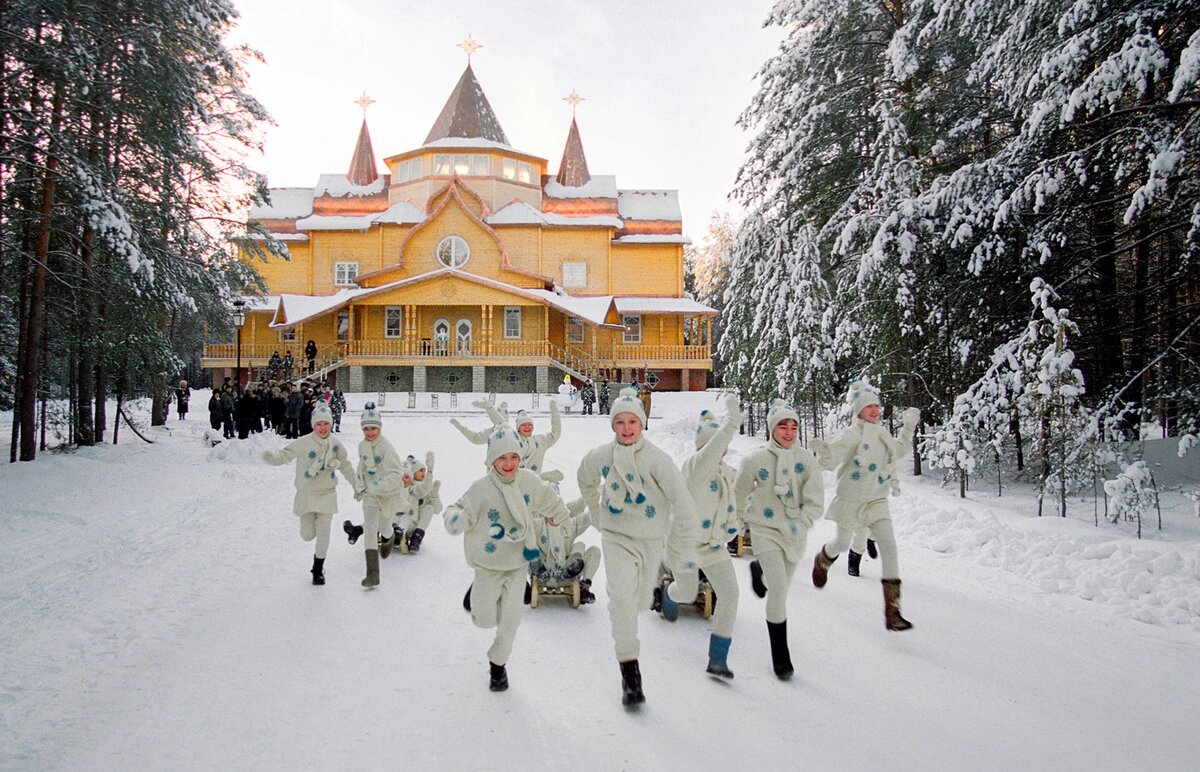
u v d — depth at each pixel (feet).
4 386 68.23
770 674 16.51
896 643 18.53
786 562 17.21
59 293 56.24
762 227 63.31
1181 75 28.53
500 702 14.97
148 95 48.65
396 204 177.17
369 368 158.71
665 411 126.52
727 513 16.99
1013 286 43.21
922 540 30.14
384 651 17.83
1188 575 22.47
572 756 12.69
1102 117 35.04
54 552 28.19
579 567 21.66
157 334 61.62
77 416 60.34
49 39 42.14
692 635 19.35
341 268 174.40
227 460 59.57
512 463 15.96
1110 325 43.60
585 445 69.97
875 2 53.16
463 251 166.09
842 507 21.50
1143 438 41.63
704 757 12.65
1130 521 31.53
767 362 58.85
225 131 69.97
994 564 26.48
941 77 50.62
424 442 74.18
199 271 63.21
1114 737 13.52
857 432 21.52
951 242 40.63
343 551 29.01
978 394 38.27
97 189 41.63
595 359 165.99
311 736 13.42
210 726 13.79
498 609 15.78
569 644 18.61
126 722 13.96
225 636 18.83
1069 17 33.42
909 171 46.50
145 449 62.85
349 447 70.54
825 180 60.34
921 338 48.08
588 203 184.96
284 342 167.63
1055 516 32.37
